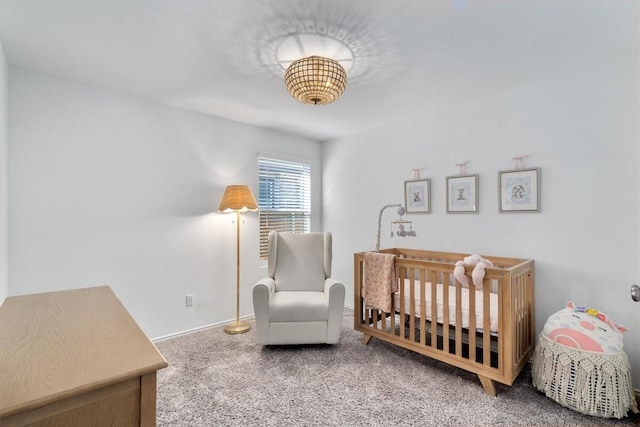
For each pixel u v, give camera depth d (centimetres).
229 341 285
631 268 205
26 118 220
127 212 267
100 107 252
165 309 290
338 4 149
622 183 208
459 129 292
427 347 236
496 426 171
